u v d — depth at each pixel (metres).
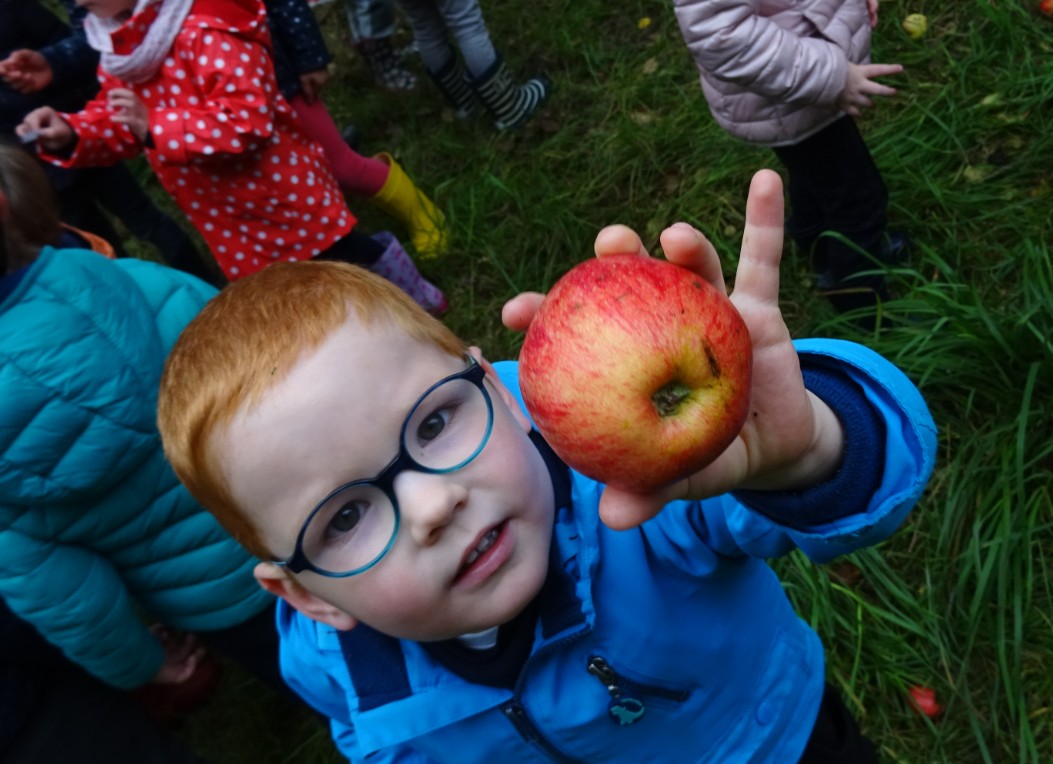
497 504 0.36
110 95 0.83
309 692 0.53
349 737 0.53
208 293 0.70
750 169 1.07
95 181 1.11
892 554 0.79
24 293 0.54
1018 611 0.69
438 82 1.31
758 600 0.49
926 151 0.99
